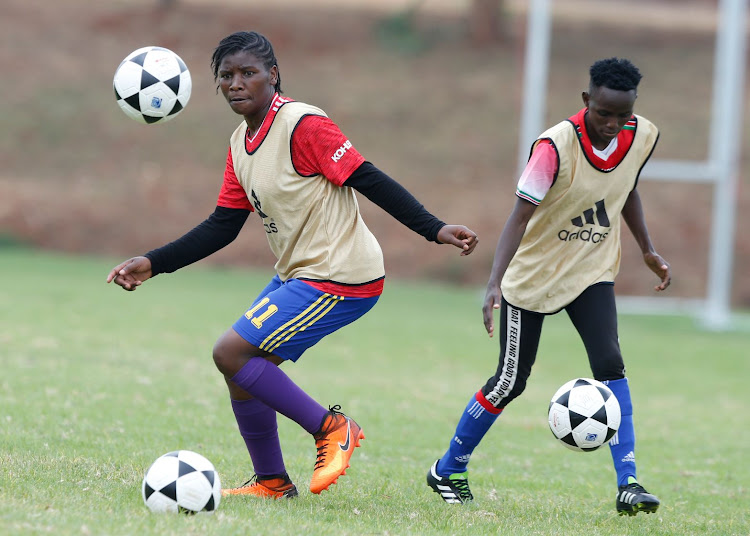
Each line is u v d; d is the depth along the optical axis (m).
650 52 118.25
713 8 142.88
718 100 63.59
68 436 23.69
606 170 19.34
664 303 78.69
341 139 17.61
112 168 97.00
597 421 18.78
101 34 119.50
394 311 63.59
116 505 16.64
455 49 118.12
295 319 17.73
